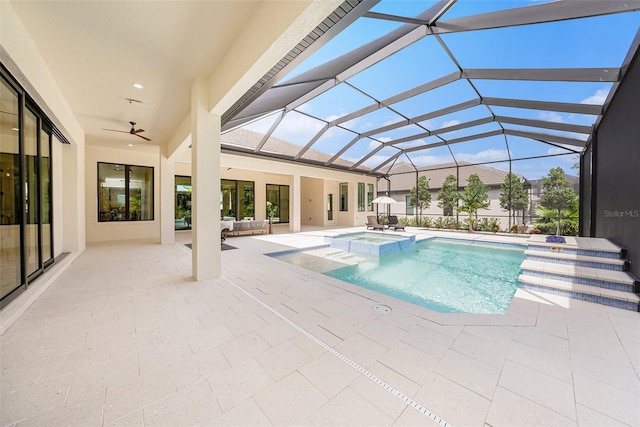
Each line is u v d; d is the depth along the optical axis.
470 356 2.00
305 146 9.46
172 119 5.59
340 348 2.11
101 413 1.44
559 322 2.59
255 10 2.59
